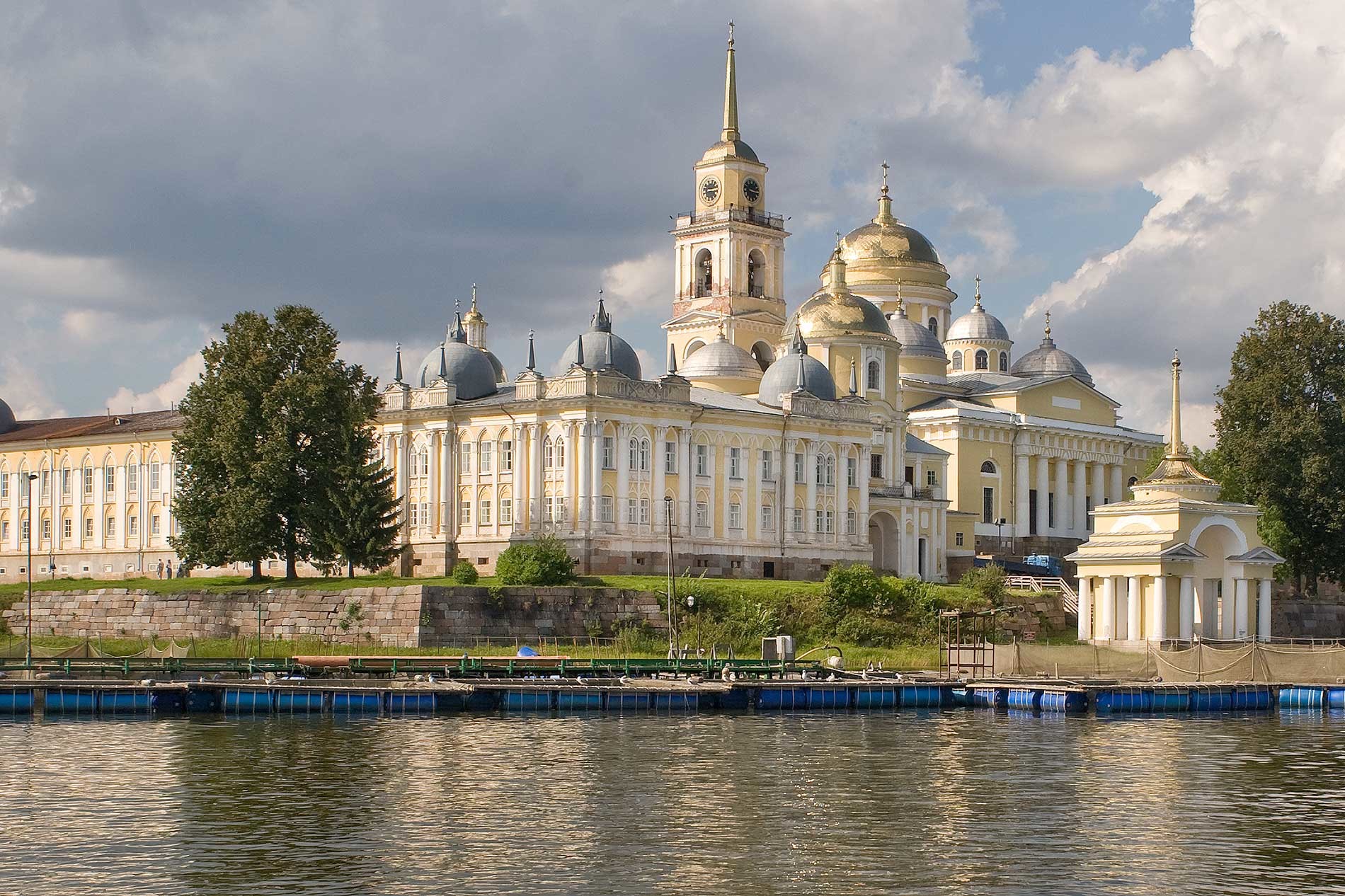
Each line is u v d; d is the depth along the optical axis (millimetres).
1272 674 126750
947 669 129000
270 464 145125
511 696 110625
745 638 139625
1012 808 74625
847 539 175250
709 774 83000
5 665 118250
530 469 158000
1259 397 170250
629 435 157000
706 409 162750
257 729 98875
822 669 126438
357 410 151875
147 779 80125
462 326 185875
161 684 107625
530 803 74688
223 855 63938
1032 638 156500
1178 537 145000
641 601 141125
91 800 74750
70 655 121250
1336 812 74125
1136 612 145625
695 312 199250
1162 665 125500
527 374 159250
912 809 73938
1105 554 148000
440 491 164500
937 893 59094
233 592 144375
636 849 65188
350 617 137000
